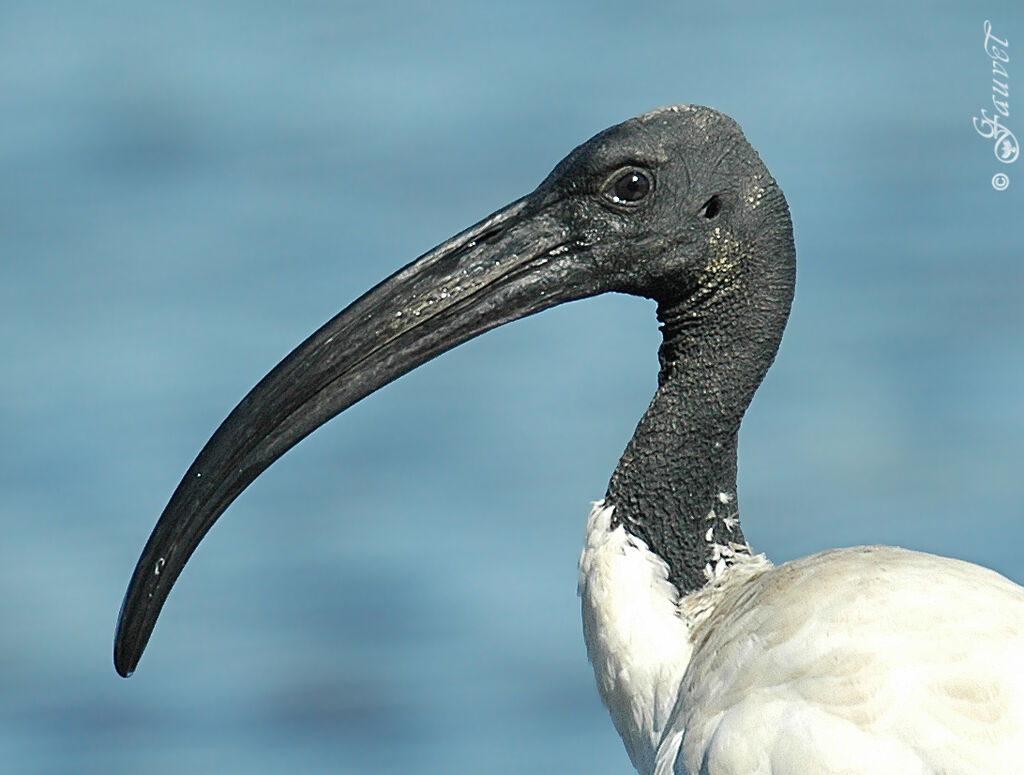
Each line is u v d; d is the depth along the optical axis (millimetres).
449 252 11305
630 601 10844
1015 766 8578
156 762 20281
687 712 9906
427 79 39875
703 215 11148
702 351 11273
